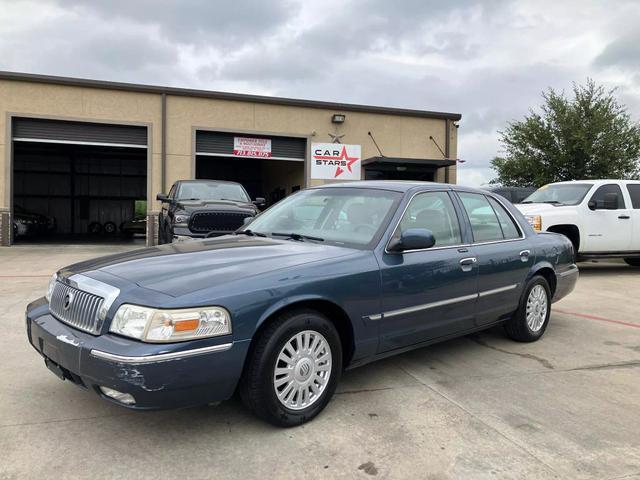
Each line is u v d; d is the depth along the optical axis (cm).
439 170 2138
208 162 2912
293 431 327
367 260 369
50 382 402
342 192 459
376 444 312
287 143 1967
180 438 315
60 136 1723
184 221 986
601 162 2356
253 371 312
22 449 299
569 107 2475
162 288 299
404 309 388
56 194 3195
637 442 321
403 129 2084
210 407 361
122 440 312
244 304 303
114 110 1748
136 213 3306
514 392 400
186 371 282
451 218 454
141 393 275
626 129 2405
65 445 305
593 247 1025
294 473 279
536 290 539
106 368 279
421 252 409
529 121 2539
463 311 443
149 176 1784
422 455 300
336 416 350
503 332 581
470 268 443
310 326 333
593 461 297
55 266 1120
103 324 298
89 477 272
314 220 441
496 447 311
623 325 629
